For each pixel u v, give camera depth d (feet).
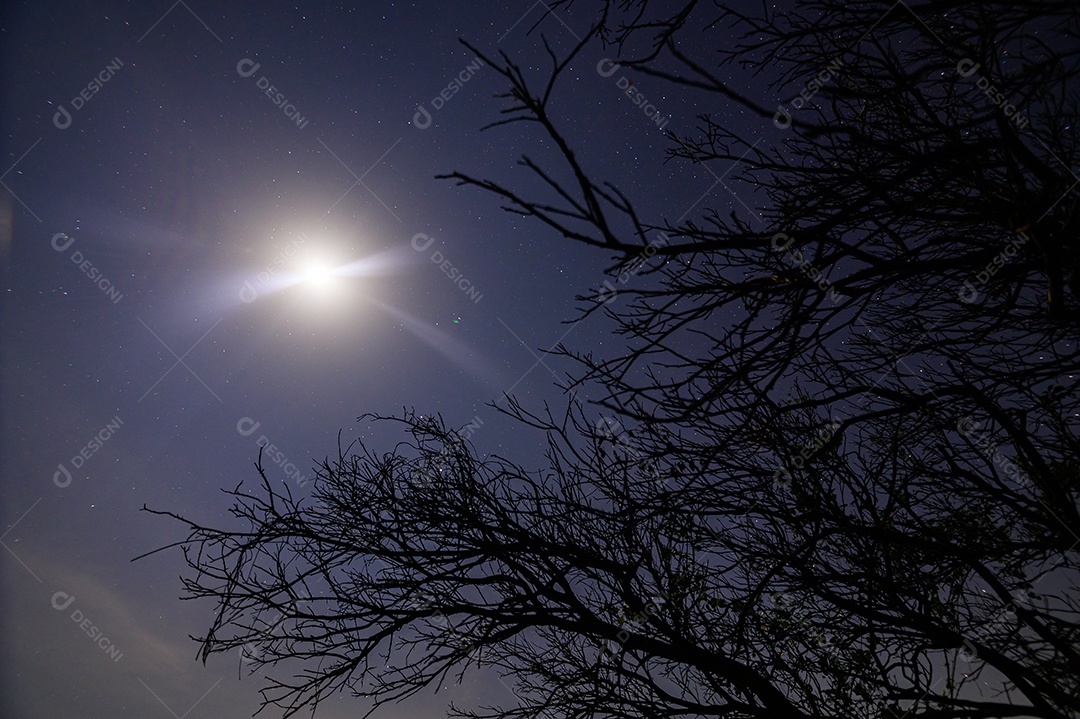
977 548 12.85
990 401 11.82
